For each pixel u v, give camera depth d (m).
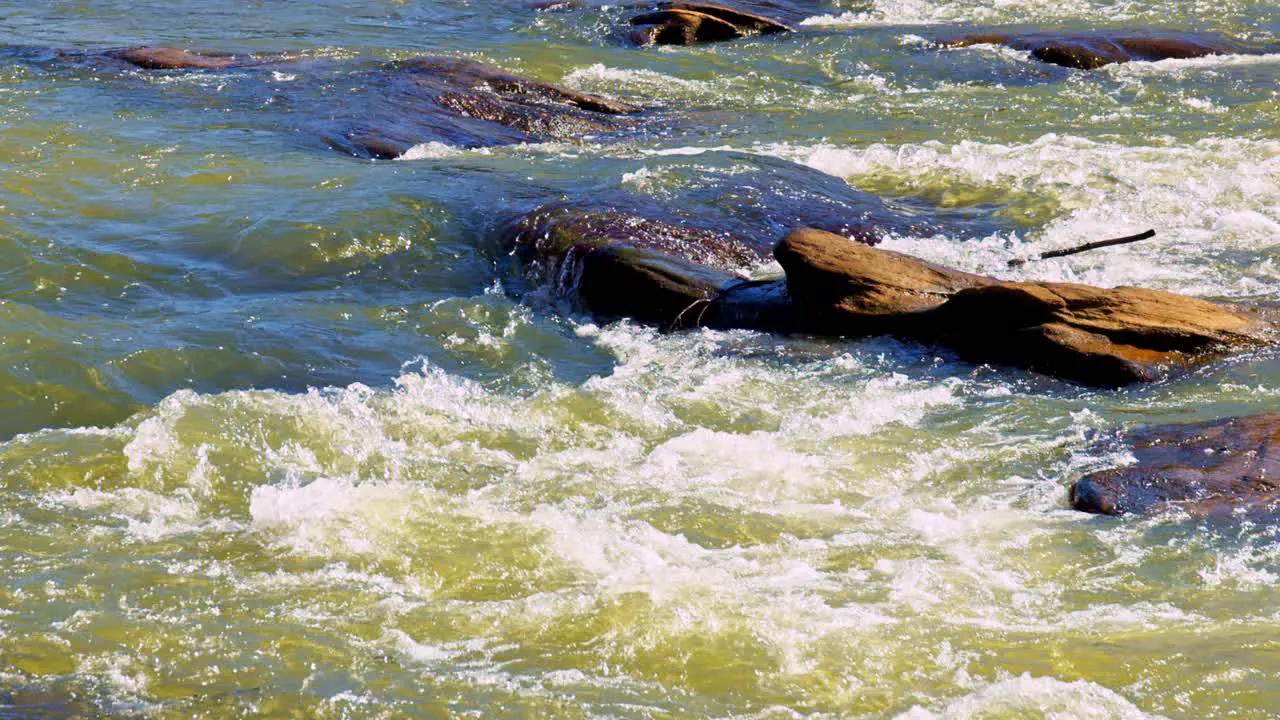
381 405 12.70
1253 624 8.64
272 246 17.41
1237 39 30.94
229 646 8.50
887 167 21.66
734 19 33.31
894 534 10.04
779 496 10.73
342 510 10.34
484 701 7.94
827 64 30.02
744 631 8.65
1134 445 11.48
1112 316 13.73
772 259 17.00
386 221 18.11
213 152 21.39
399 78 26.39
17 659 8.28
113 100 24.36
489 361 14.38
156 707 7.86
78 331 14.38
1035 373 13.45
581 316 15.82
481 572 9.50
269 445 11.76
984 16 35.00
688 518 10.30
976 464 11.30
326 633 8.68
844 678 8.17
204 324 14.91
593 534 9.98
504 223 18.03
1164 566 9.45
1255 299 15.36
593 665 8.34
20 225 17.67
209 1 36.22
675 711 7.86
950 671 8.22
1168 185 20.08
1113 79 27.88
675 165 20.55
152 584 9.27
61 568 9.48
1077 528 10.05
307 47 30.38
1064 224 18.61
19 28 31.75
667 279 15.59
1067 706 7.80
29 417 12.57
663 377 13.60
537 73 28.81
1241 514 10.10
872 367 13.76
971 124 24.69
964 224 18.95
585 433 12.13
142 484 11.06
